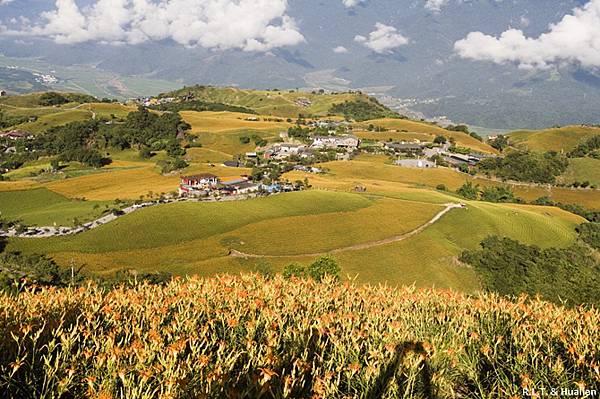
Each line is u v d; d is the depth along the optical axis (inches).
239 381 173.9
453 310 280.2
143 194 3479.3
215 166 4690.0
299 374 180.4
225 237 2169.0
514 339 231.6
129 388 154.6
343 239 2315.5
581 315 269.6
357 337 209.3
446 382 201.2
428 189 4087.1
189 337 186.1
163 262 1924.2
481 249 2396.7
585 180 5251.0
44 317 215.2
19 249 2017.7
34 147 5561.0
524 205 3681.1
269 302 260.7
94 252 1984.5
